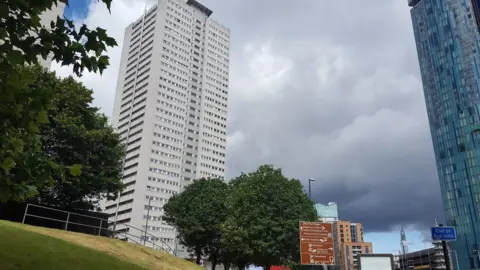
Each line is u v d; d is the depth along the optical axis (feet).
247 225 141.49
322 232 92.99
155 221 469.57
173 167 521.65
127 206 475.72
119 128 561.84
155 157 506.48
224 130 631.97
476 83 421.18
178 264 96.22
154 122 521.65
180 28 604.08
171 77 565.12
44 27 18.39
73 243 69.21
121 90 600.39
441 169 445.37
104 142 125.29
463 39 445.78
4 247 52.34
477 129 179.32
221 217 185.68
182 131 553.23
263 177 152.76
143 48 589.32
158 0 602.03
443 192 436.76
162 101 540.93
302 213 141.79
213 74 644.27
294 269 147.84
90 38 18.35
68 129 115.65
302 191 157.48
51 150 113.80
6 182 19.15
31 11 17.58
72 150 116.47
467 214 398.83
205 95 617.21
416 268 528.22
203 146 586.45
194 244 195.72
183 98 571.69
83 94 128.77
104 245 84.84
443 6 476.13
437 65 475.72
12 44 17.19
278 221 138.10
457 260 383.04
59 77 123.65
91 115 129.49
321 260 90.63
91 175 119.65
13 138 18.47
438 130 458.50
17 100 16.79
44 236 64.59
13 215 110.22
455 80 445.37
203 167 575.79
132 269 62.90
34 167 19.20
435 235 52.65
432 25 492.13
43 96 17.49
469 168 407.44
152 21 596.29
